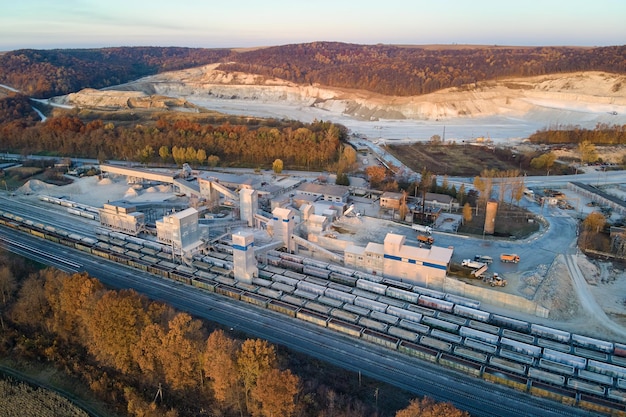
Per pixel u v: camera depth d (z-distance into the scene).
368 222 173.75
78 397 93.94
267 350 83.81
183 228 140.75
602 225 154.12
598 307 117.31
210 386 89.62
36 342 106.44
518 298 118.19
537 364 98.56
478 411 86.44
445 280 127.81
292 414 82.44
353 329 109.50
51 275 110.50
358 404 85.88
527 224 167.50
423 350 102.06
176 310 119.00
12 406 92.06
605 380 93.12
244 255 128.75
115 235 161.38
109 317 91.25
